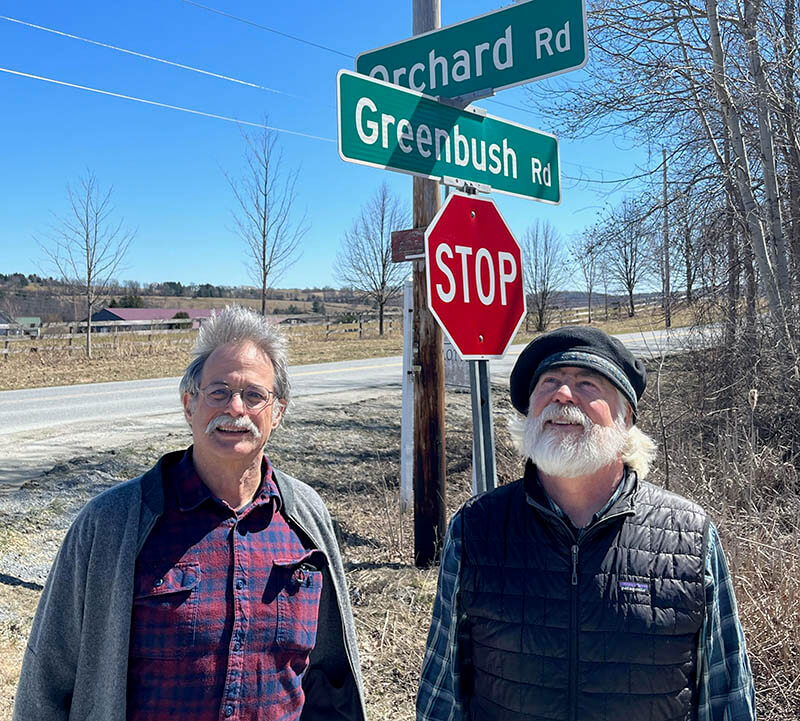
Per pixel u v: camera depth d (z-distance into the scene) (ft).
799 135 28.09
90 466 23.00
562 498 5.94
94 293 77.51
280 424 6.61
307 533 6.06
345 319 131.03
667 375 24.89
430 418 16.28
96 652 5.21
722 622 5.65
